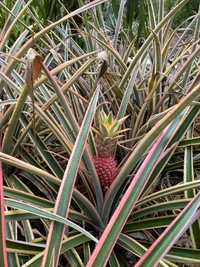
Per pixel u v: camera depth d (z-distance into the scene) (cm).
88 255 53
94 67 97
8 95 73
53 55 87
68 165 47
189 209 41
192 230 53
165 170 75
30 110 76
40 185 66
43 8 144
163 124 44
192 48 88
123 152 77
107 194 56
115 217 42
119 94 79
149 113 81
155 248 38
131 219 59
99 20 118
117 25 104
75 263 51
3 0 143
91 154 57
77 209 63
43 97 84
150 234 62
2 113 75
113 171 56
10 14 75
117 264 53
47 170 74
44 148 67
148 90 75
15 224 55
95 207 60
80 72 61
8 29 72
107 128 54
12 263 48
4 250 34
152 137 47
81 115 72
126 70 81
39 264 45
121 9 105
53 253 39
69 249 52
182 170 74
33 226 67
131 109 82
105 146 56
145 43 72
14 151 68
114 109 82
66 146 60
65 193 44
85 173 60
